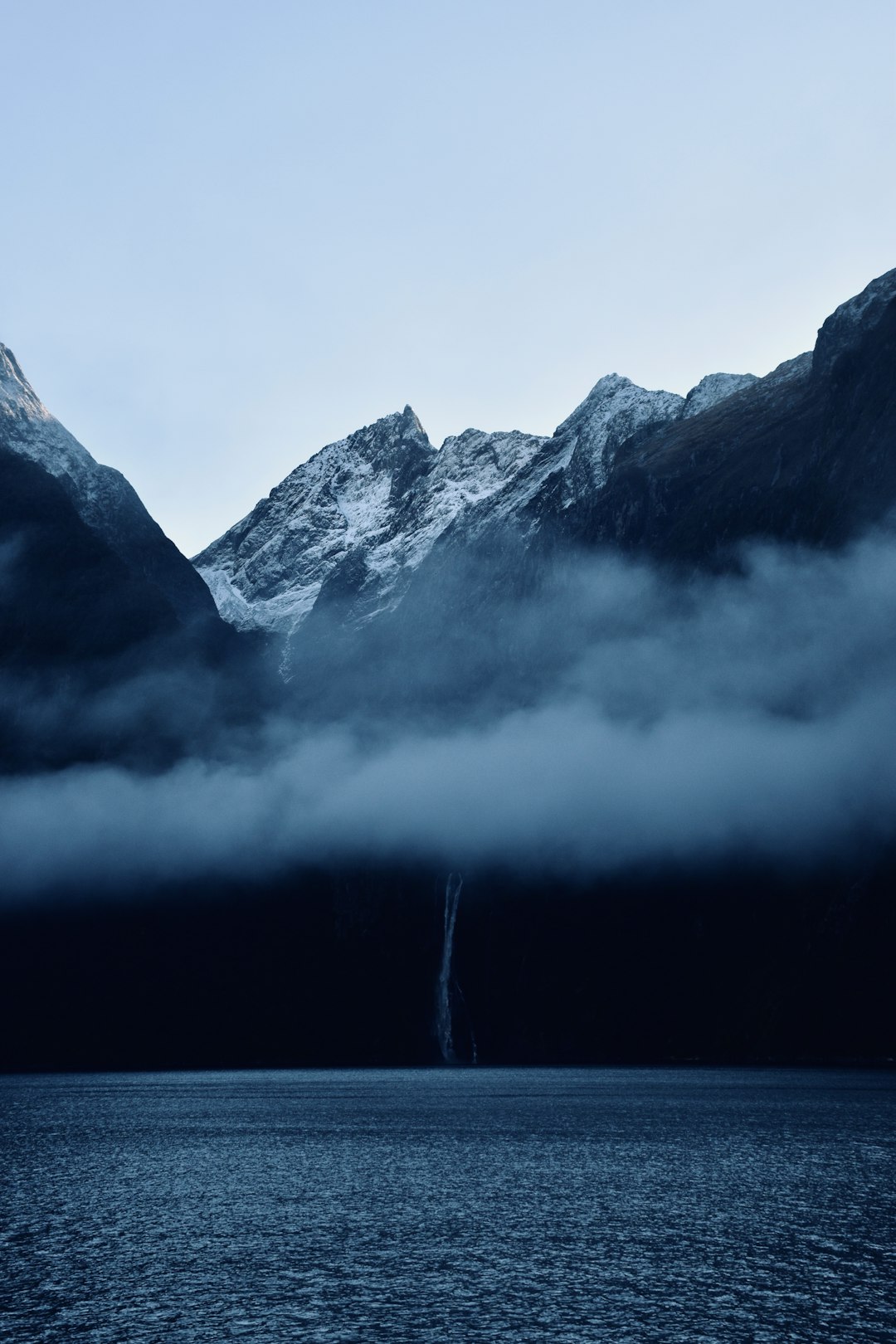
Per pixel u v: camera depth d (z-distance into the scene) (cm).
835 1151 12619
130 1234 8625
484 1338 6231
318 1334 6297
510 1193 10300
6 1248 8188
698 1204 9675
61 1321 6525
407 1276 7388
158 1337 6269
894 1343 6122
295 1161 12462
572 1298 6900
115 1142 14362
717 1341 6172
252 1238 8475
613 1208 9531
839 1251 7956
